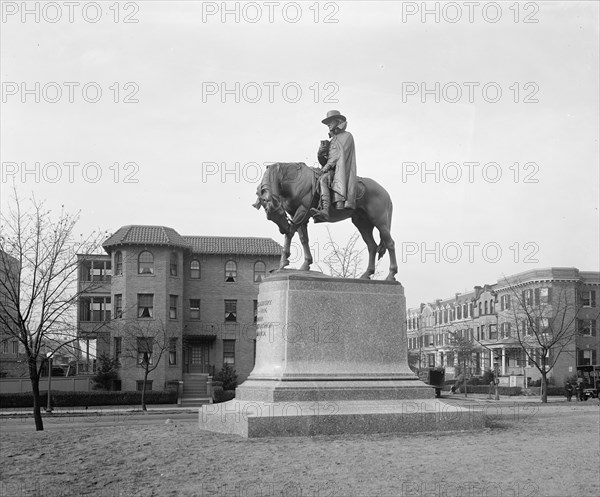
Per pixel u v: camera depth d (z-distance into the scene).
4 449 12.98
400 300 17.69
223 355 64.62
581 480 11.08
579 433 16.20
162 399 53.56
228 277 65.44
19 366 65.19
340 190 17.39
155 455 12.48
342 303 17.14
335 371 16.70
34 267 32.50
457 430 16.39
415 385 17.02
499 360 81.88
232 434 15.16
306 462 12.03
